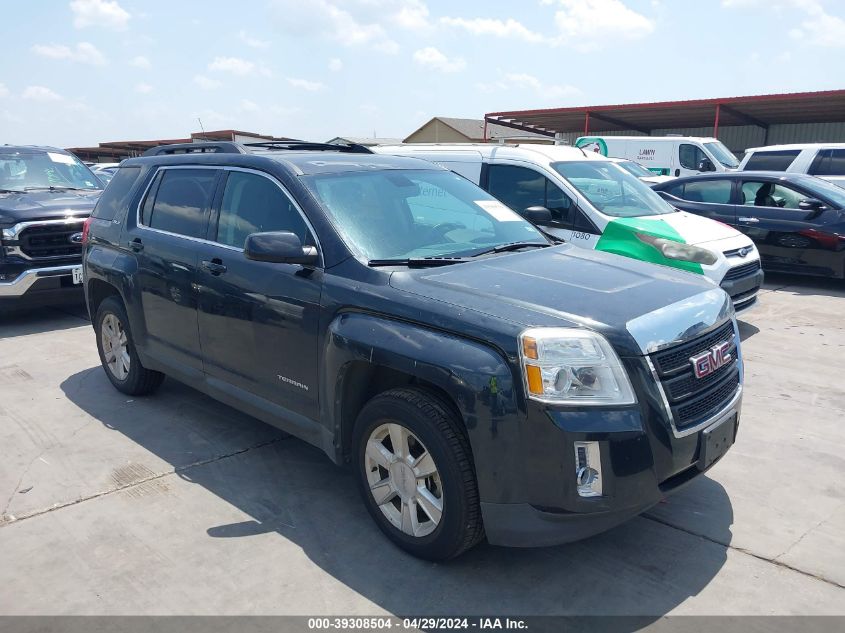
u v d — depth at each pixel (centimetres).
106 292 587
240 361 432
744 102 2467
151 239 503
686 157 1881
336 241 382
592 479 294
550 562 345
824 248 973
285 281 393
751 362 660
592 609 310
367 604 314
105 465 453
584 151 855
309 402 390
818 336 751
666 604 313
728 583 327
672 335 316
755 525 377
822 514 388
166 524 382
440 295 334
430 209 436
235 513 393
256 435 498
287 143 529
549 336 296
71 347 736
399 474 346
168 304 485
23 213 795
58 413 543
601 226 730
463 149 842
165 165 525
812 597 317
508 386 296
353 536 369
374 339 338
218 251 445
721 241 737
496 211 468
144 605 315
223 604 315
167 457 464
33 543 365
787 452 465
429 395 330
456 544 324
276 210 420
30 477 438
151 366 526
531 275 363
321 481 430
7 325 841
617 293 341
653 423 301
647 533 370
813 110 2630
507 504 304
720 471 439
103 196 590
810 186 1013
